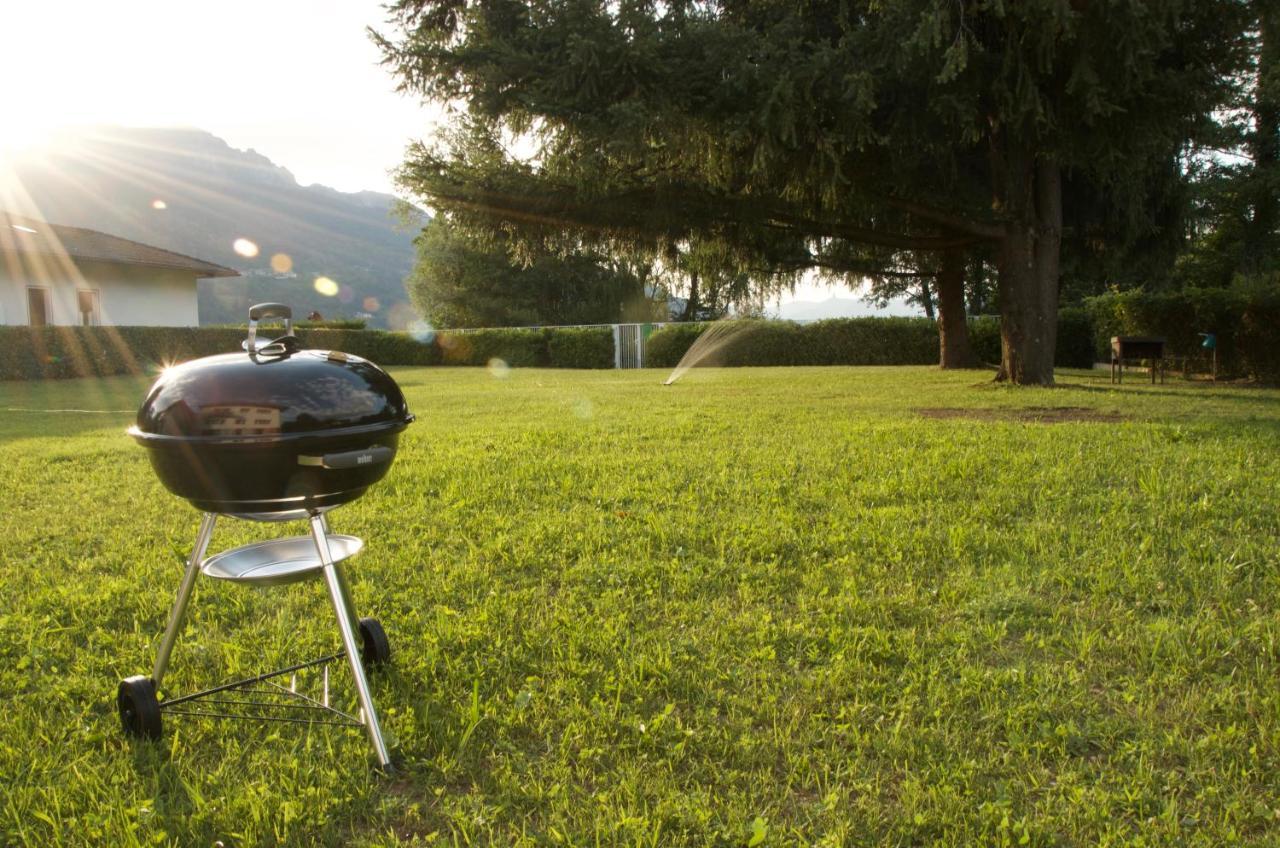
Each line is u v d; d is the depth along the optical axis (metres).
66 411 11.49
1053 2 8.62
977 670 2.47
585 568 3.55
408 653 2.69
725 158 10.93
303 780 1.98
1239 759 1.99
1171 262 16.62
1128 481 5.10
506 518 4.48
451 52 10.29
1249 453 5.86
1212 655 2.53
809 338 26.12
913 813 1.80
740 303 29.08
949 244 14.52
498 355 28.98
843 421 8.66
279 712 2.34
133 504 5.04
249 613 3.15
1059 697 2.31
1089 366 20.62
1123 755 2.03
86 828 1.77
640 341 28.00
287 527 4.41
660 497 4.92
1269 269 22.11
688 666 2.58
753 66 9.42
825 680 2.45
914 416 9.16
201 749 2.15
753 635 2.80
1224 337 14.27
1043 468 5.57
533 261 14.49
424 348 29.61
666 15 10.86
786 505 4.69
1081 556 3.58
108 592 3.30
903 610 3.01
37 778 2.00
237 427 1.91
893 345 25.28
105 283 23.19
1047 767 2.01
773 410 10.03
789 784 1.91
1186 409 9.52
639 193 12.71
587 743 2.13
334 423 1.99
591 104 9.78
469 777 2.00
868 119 10.37
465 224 13.20
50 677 2.56
